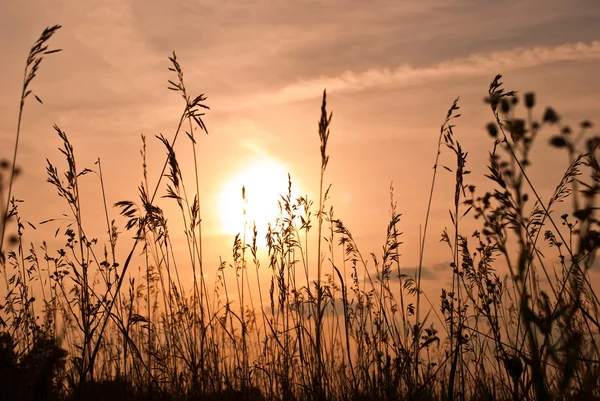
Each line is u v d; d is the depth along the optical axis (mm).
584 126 1882
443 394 4141
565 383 1851
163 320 5344
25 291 5020
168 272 5348
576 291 1942
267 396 5172
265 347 5602
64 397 4039
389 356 4457
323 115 4387
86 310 4238
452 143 4441
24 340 4391
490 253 4516
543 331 1886
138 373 4508
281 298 5594
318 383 4625
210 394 4855
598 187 1828
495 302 4355
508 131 2047
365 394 4562
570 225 3820
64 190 4633
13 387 3273
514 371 3309
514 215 1963
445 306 4441
